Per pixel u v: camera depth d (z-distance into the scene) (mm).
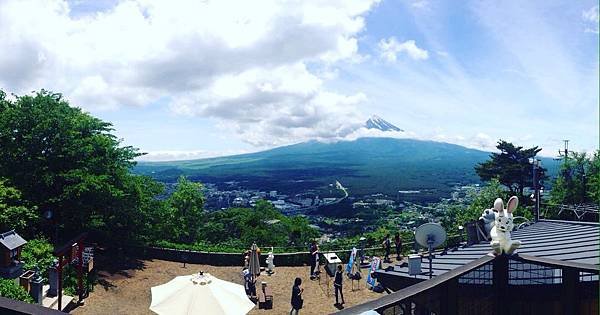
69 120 27484
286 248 29938
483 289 7934
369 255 28750
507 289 7594
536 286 9188
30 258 20938
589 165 47531
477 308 7953
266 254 27531
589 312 8773
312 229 57625
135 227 29531
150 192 32906
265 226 54812
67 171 26250
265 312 19562
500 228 8328
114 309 19953
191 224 44750
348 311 5504
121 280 24234
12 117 26203
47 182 25156
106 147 28406
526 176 58594
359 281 23641
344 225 100875
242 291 13664
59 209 26328
